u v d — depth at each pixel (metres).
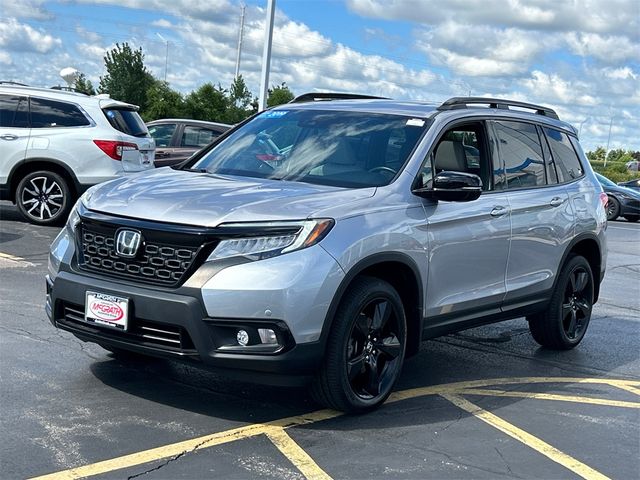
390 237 4.98
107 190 5.17
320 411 5.09
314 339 4.54
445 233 5.50
